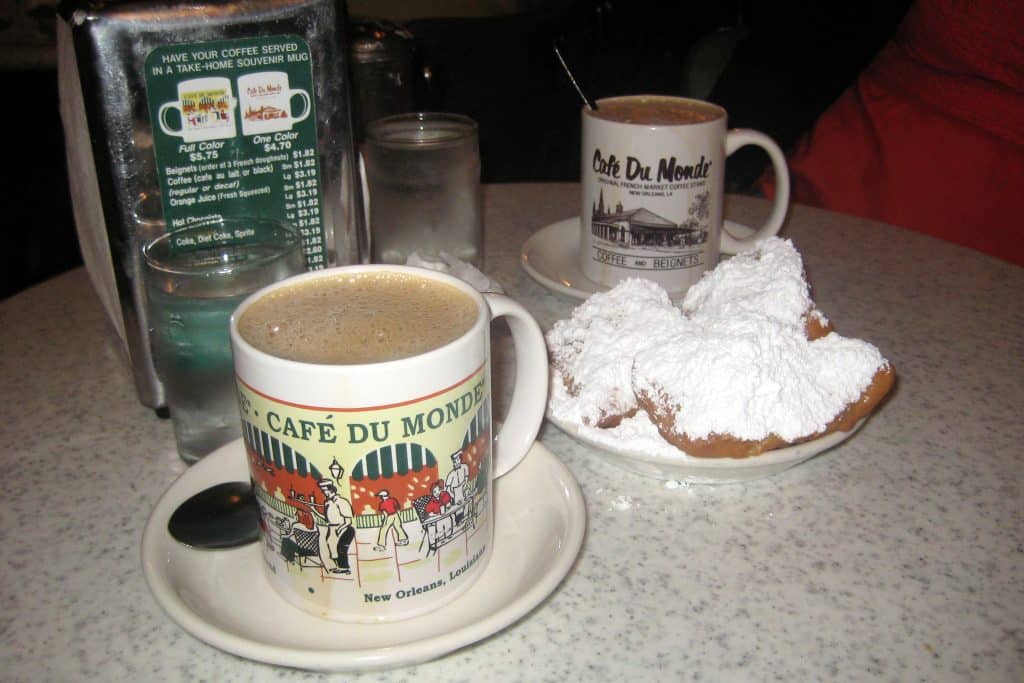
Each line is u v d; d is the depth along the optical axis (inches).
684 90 82.7
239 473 23.0
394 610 18.4
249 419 17.4
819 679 17.8
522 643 18.9
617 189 34.5
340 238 28.0
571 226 41.3
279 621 18.7
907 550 21.6
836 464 25.2
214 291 23.3
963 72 56.7
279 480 17.5
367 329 18.0
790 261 27.7
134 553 21.6
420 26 79.0
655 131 33.0
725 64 81.4
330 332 18.0
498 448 21.8
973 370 30.0
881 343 31.8
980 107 56.0
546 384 21.9
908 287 36.5
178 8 23.0
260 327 18.0
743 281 27.5
